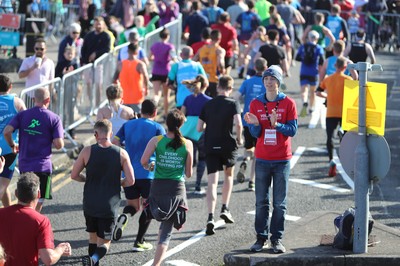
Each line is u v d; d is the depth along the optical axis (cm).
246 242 2866
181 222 2533
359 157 2509
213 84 4459
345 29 5659
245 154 3506
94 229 2523
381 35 7006
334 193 3488
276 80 2516
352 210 2600
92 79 4391
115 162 2497
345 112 2539
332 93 3719
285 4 6012
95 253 2497
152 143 2548
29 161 2811
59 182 3625
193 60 4500
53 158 3850
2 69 5491
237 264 2541
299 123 4719
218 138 2991
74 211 3231
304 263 2509
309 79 4812
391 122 4775
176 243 2862
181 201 2533
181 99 4059
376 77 5881
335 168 3734
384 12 7000
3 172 2908
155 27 5953
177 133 2541
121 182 2550
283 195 2556
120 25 5731
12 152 2891
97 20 4609
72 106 4147
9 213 2020
